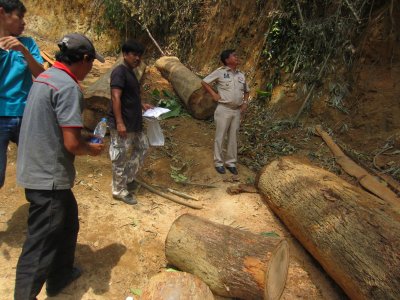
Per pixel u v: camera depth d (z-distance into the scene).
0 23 3.17
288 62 6.79
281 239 3.24
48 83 2.52
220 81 4.97
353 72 6.14
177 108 6.77
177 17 9.20
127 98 4.03
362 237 3.23
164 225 4.19
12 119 3.37
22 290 2.64
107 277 3.40
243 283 3.07
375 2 6.05
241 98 5.02
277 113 6.62
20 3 3.19
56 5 11.01
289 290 3.47
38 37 10.79
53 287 3.13
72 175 2.76
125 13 9.87
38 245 2.68
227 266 3.15
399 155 5.33
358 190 4.01
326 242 3.46
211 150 5.76
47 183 2.61
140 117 4.21
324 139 5.84
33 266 2.66
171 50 9.34
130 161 4.47
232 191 4.86
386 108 5.70
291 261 3.84
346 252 3.23
